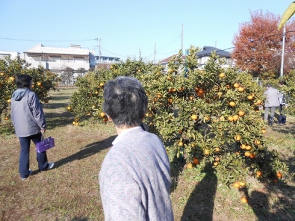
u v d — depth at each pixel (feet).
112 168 3.08
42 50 151.02
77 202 10.68
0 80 20.89
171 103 12.09
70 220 9.46
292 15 2.49
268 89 26.05
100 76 20.68
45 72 26.11
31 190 11.68
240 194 11.21
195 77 11.25
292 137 20.94
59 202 10.66
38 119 12.37
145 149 3.40
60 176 13.17
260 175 11.64
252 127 10.54
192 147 11.07
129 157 3.19
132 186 3.00
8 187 11.94
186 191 11.43
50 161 15.39
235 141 11.03
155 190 3.28
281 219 9.48
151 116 12.67
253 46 65.26
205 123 11.35
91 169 14.12
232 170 10.54
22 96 12.04
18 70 22.20
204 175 12.76
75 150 17.46
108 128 23.76
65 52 152.97
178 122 10.86
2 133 21.35
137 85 3.77
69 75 95.91
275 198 10.96
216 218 9.55
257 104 12.00
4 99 21.01
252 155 10.85
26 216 9.69
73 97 21.03
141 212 2.99
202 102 10.75
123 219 2.85
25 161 12.69
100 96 18.30
